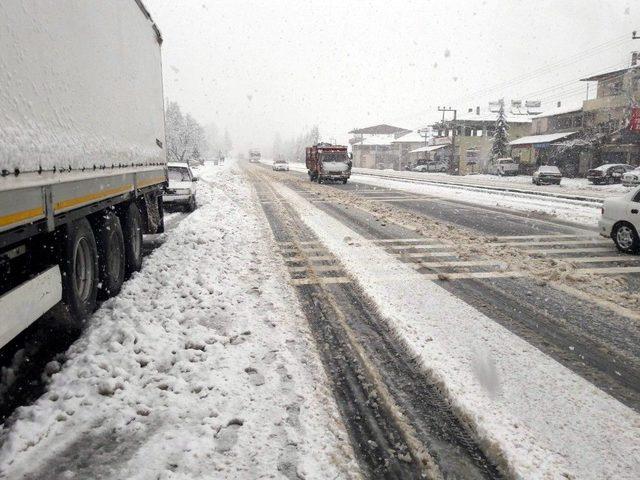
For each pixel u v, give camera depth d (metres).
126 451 2.89
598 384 3.78
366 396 3.63
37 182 3.57
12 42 3.19
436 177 43.91
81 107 4.64
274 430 3.13
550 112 54.88
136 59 7.35
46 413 3.26
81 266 4.86
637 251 8.61
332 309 5.58
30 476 2.66
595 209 15.66
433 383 3.85
